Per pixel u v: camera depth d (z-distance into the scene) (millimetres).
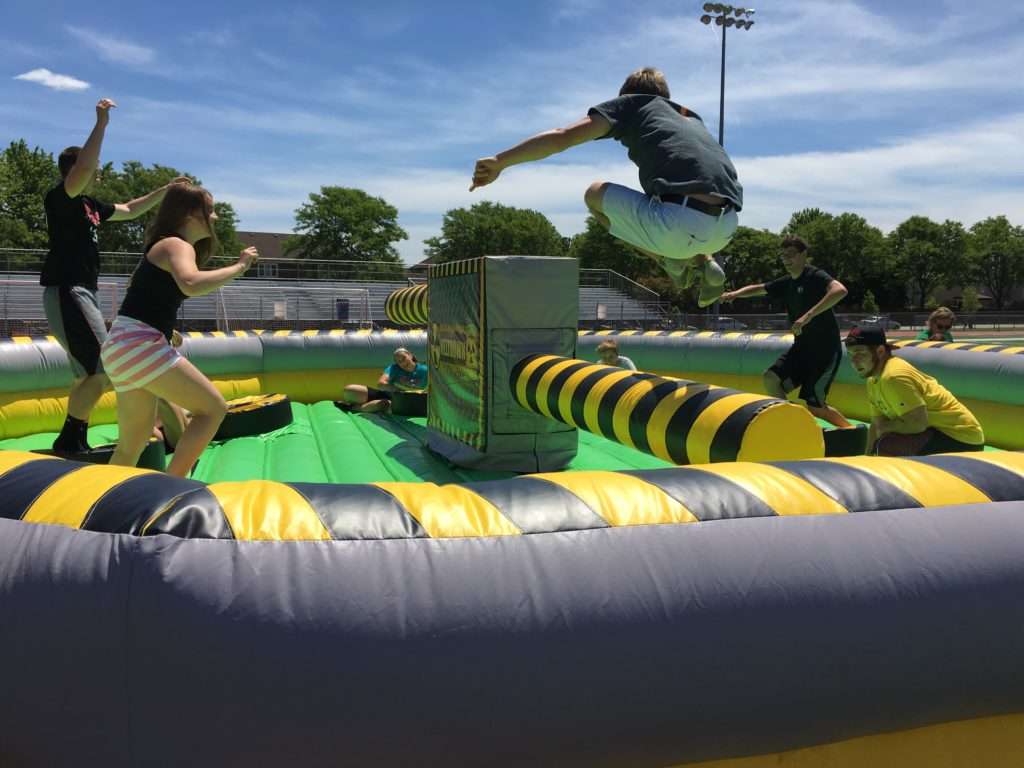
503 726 1574
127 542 1594
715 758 1736
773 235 68688
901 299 80750
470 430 5309
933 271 78562
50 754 1562
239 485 1827
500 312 5062
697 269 3766
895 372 4352
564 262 5180
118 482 1813
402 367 7492
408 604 1576
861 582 1756
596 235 62594
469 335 5254
